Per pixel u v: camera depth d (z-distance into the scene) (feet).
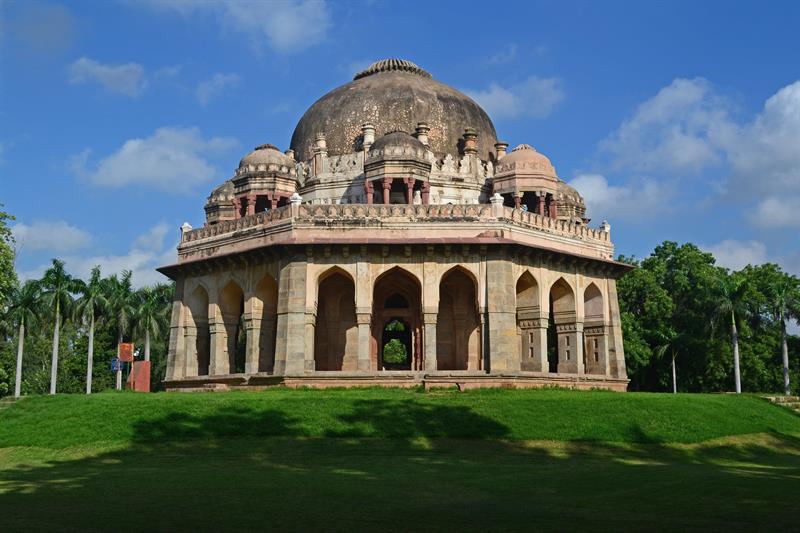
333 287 115.44
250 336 110.32
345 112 128.57
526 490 46.50
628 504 40.96
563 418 76.43
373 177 113.50
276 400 81.76
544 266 111.75
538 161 120.98
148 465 61.82
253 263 111.24
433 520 36.45
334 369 114.11
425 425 74.18
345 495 44.50
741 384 171.63
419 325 114.21
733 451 72.69
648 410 80.02
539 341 109.81
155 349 200.44
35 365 198.90
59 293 152.15
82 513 38.73
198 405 80.02
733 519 36.09
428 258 105.60
